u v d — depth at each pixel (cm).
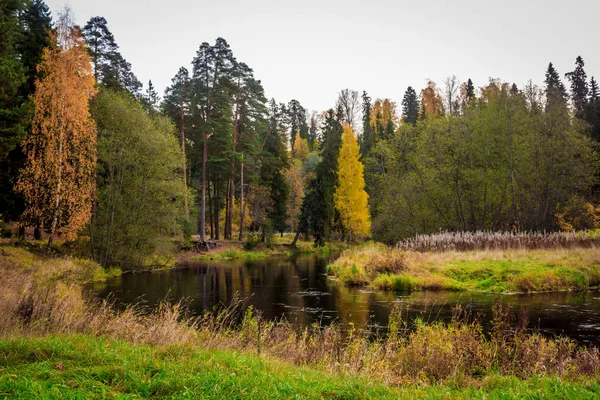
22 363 622
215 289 2264
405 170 4584
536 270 2106
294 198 6881
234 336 1065
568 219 4038
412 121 8356
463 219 3825
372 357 922
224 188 5547
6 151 2398
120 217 3103
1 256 2256
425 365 875
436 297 1866
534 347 922
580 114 5341
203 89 4541
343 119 6144
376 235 5022
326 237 5397
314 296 2011
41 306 1077
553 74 6994
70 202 2653
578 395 583
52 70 2644
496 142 3825
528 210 3831
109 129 3120
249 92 5106
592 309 1531
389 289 2141
